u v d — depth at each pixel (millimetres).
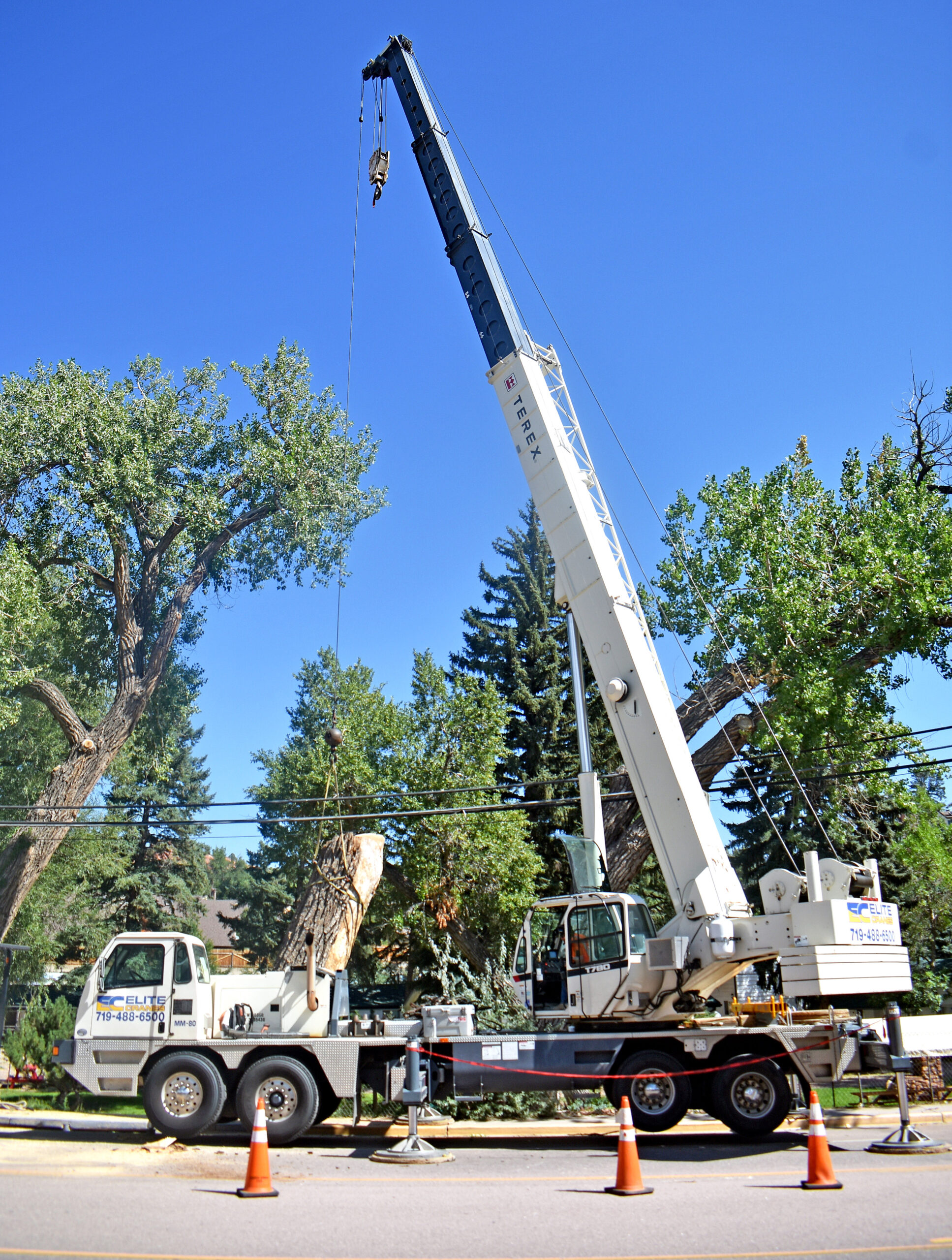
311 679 43844
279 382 32188
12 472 27688
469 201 16906
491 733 27781
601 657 13328
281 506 32000
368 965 35500
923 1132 12430
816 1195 8258
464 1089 12148
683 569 25297
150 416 30109
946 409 25031
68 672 32906
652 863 32312
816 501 24578
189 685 37938
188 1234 6984
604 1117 14719
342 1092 11945
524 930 13453
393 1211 7836
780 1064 11570
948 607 21016
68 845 33438
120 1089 12234
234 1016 12758
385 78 18875
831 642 22641
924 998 25641
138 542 31578
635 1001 12219
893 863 29031
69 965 45469
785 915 11344
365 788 27406
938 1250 6383
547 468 14367
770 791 31719
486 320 15852
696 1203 8000
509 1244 6688
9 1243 6676
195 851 52250
